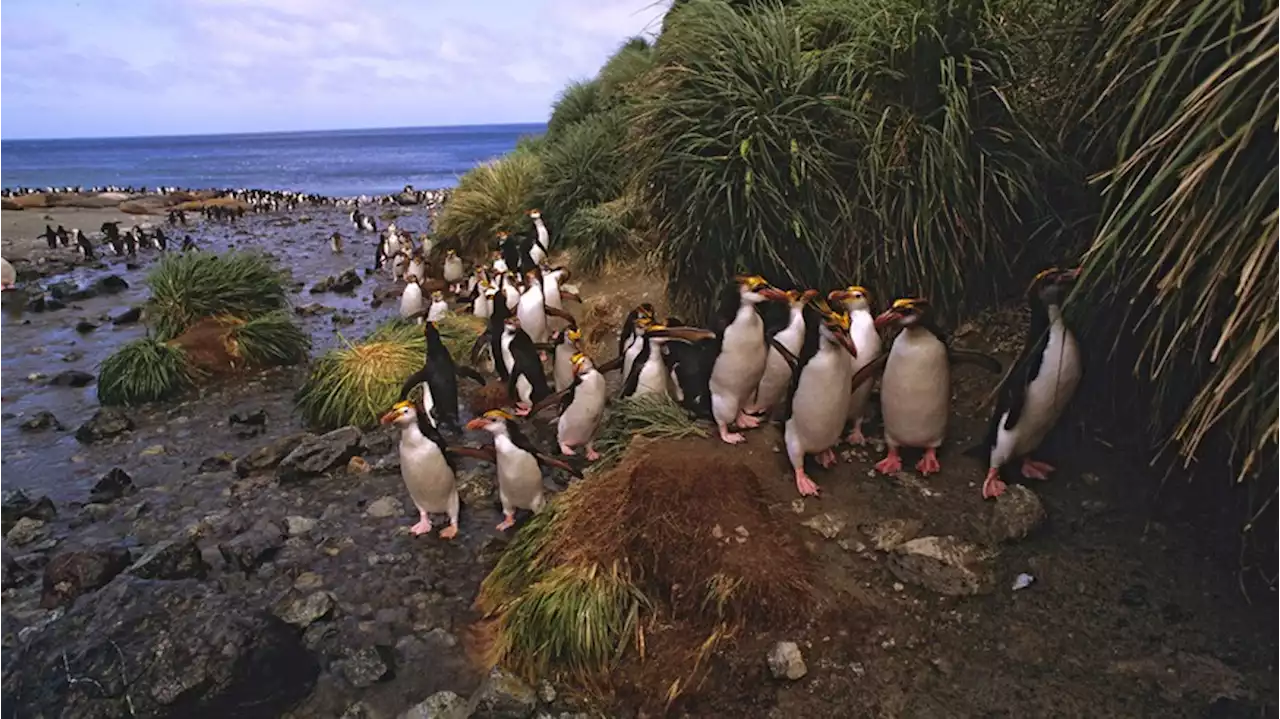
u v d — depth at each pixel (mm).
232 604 4484
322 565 4996
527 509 5344
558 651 3797
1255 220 3016
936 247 5629
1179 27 3527
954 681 3391
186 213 32062
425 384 7309
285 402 8516
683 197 6355
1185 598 3578
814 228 5848
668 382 5820
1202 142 3164
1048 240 5496
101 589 4703
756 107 5969
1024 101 5430
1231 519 3848
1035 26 5438
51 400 8852
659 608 3930
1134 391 4355
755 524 4113
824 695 3424
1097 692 3234
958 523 4148
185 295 9984
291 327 10117
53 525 5852
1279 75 2947
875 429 5207
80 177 79750
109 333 11703
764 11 6453
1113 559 3842
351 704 3814
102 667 3898
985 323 5738
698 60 6262
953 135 5434
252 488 6289
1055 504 4242
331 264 18188
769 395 5363
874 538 4125
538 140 16547
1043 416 4121
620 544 4129
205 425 7887
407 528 5438
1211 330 3545
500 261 11281
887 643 3602
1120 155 3484
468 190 14602
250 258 11062
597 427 5992
